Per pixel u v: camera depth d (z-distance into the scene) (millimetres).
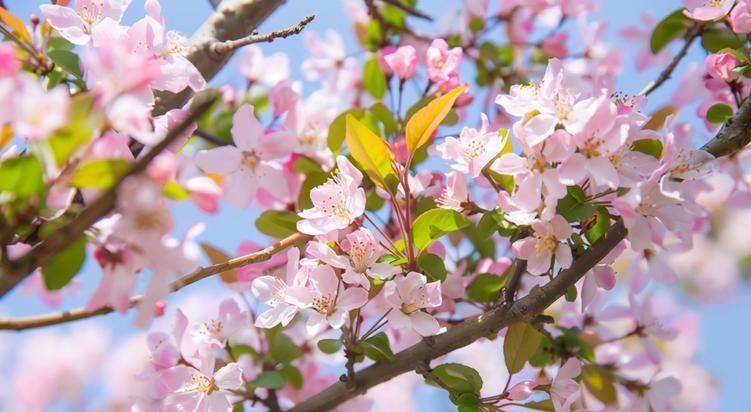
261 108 987
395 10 1062
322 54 1085
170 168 675
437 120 780
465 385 784
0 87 663
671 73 907
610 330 928
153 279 697
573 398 805
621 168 757
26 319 708
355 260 768
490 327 776
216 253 863
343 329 778
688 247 861
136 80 684
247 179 862
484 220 783
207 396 810
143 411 814
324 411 810
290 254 785
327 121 924
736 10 850
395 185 795
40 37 796
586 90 784
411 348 787
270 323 775
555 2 1100
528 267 769
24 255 660
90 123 666
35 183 677
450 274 858
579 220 764
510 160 755
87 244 731
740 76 860
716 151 804
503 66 1095
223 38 870
